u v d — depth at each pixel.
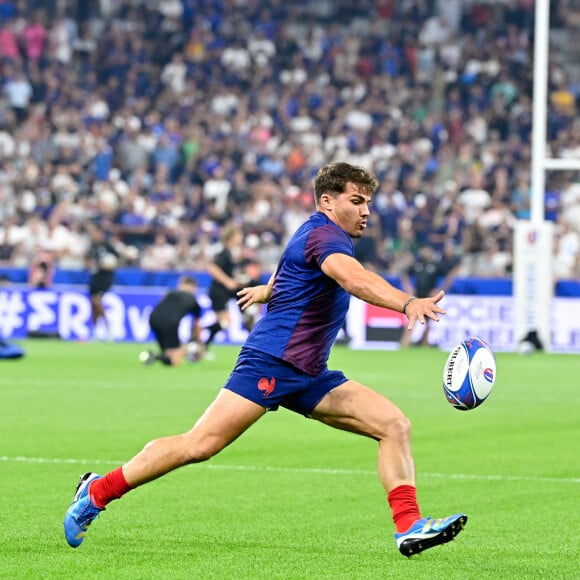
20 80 122.75
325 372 22.23
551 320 91.00
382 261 101.31
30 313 96.56
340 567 21.83
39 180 109.06
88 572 21.14
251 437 41.38
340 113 121.94
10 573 21.02
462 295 92.56
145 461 21.88
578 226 104.56
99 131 116.12
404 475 21.47
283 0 136.12
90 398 53.12
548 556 23.16
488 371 21.39
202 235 101.00
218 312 75.31
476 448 39.16
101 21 133.12
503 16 133.88
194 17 133.00
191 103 123.25
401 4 134.75
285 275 21.84
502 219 104.69
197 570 21.44
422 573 21.34
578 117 123.81
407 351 88.56
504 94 123.44
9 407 49.31
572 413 49.69
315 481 32.31
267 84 125.56
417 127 117.31
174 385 59.47
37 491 30.11
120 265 101.88
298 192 109.25
